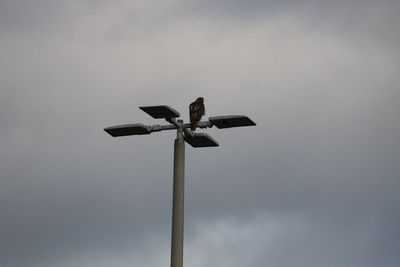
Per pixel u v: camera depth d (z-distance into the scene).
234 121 38.03
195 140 38.28
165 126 37.81
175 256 36.50
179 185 37.19
